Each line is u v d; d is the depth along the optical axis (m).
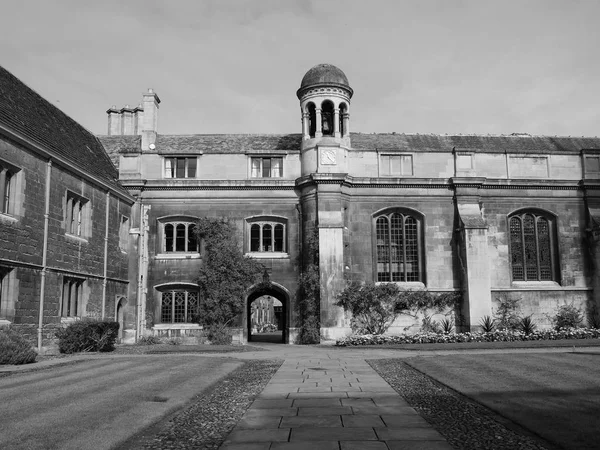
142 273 30.88
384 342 27.23
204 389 12.30
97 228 26.80
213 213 31.70
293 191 31.91
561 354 18.91
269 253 31.48
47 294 21.98
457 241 32.06
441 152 32.78
